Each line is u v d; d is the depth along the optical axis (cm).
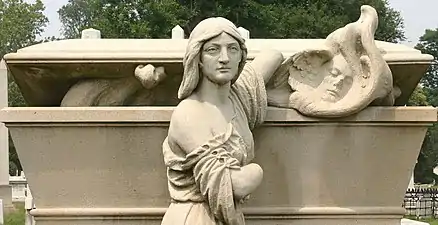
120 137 303
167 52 303
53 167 306
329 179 309
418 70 307
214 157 255
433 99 4597
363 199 311
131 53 302
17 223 1317
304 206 309
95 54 301
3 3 3478
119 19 1806
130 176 305
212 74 264
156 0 1827
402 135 307
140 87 313
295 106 302
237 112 279
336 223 310
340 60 301
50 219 308
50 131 303
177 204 269
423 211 1608
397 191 312
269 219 309
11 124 302
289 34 2094
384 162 309
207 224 260
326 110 297
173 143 268
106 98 313
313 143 307
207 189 256
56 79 311
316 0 2234
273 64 300
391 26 2386
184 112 267
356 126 305
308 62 305
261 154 307
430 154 3844
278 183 308
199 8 1938
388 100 306
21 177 2447
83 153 305
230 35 262
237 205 260
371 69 293
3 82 1694
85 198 307
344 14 2262
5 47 3416
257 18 1995
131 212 305
